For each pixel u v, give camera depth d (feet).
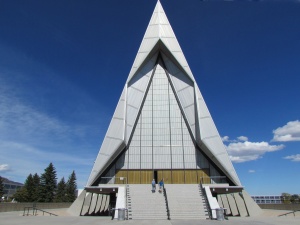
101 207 85.15
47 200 187.93
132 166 88.28
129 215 58.70
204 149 85.51
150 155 89.40
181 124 92.63
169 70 98.48
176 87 95.76
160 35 95.35
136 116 91.97
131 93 91.86
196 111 88.43
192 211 59.88
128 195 68.03
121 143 82.12
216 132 83.61
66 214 75.46
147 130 92.43
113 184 77.87
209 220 51.39
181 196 66.80
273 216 68.13
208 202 61.87
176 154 89.20
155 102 95.71
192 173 86.94
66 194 229.04
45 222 44.91
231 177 79.15
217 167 86.38
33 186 191.42
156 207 61.67
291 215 69.62
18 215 65.41
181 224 41.22
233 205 78.95
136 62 92.84
